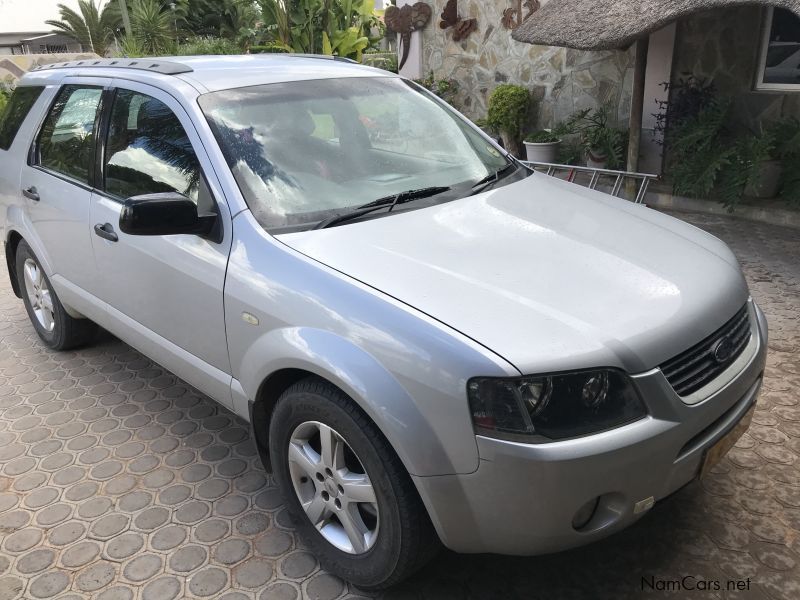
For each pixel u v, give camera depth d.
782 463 3.16
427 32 11.06
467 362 2.02
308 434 2.58
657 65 8.22
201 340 2.99
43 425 3.84
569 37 7.37
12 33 44.09
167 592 2.61
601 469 2.01
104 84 3.72
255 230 2.69
